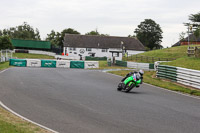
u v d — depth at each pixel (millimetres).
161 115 8734
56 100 10523
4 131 5852
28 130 6289
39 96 11250
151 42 105875
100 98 11438
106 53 83250
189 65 23844
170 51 62094
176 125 7551
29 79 17250
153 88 16203
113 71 28438
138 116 8430
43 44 86875
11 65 34438
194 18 59281
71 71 27062
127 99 11555
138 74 13656
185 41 82375
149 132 6770
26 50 78000
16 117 7637
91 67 37688
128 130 6855
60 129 6758
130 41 86625
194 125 7629
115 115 8438
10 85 14039
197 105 11070
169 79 20328
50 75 21000
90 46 82938
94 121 7625
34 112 8445
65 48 82750
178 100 12133
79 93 12547
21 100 10250
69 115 8211
